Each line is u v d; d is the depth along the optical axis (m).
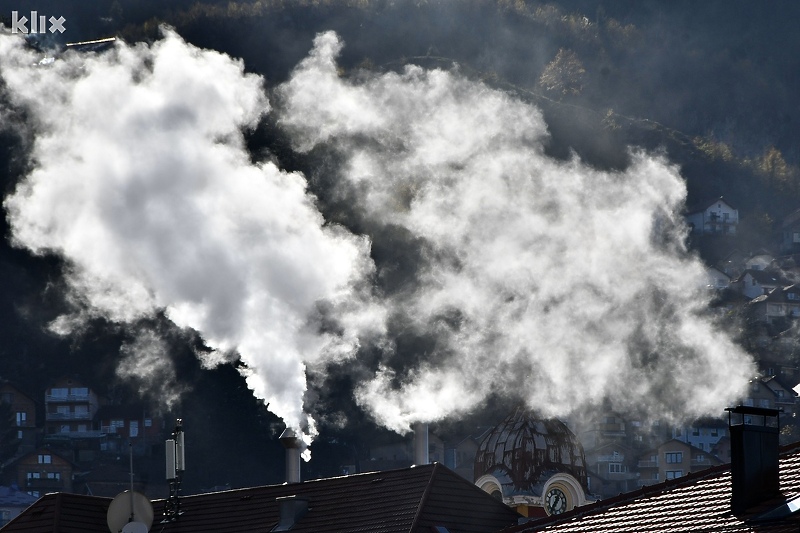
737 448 125.31
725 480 135.62
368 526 193.62
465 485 199.00
